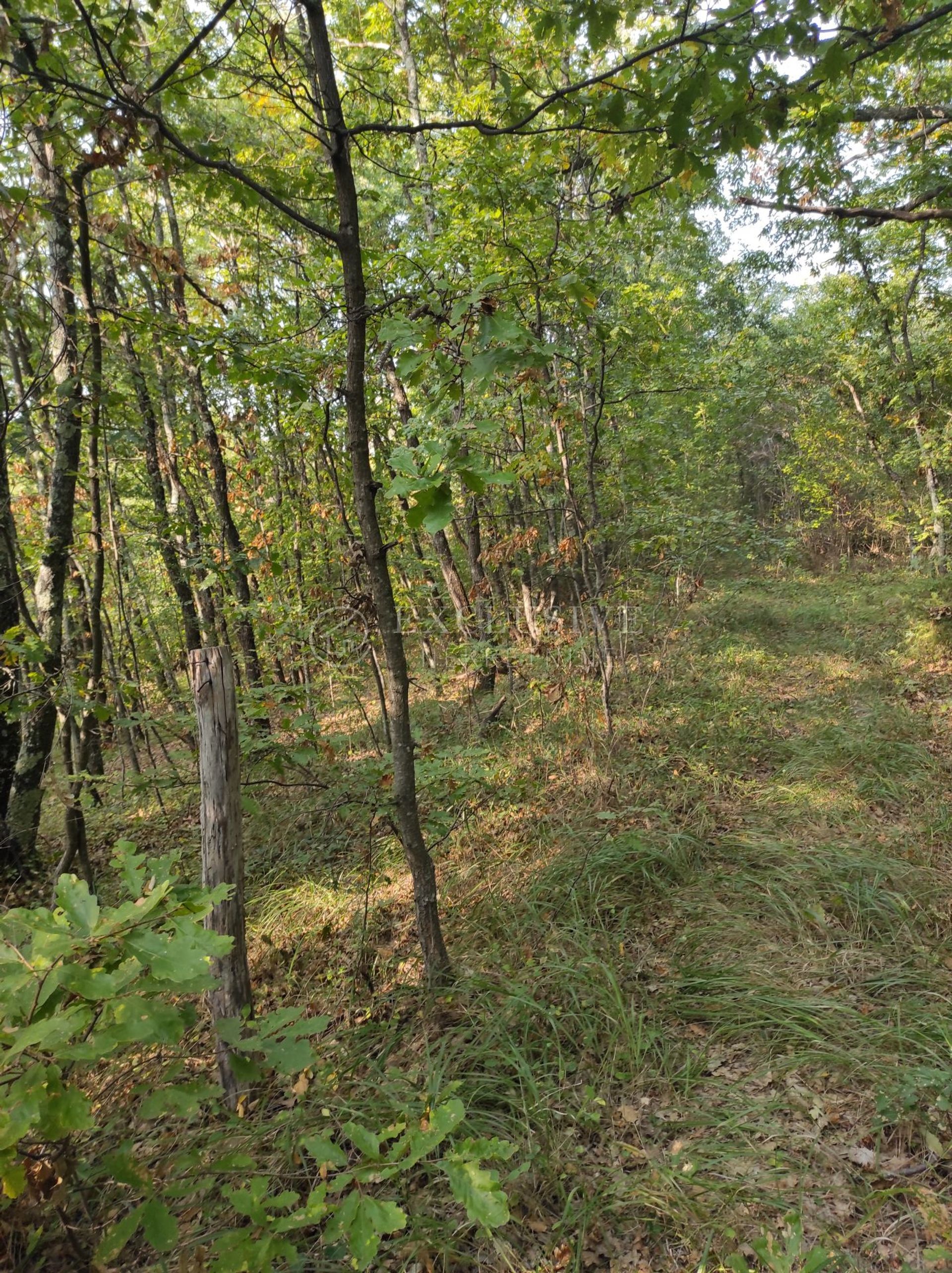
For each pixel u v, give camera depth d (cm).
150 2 219
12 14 217
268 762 361
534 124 529
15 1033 115
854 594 1122
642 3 221
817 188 297
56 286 419
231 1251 118
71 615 623
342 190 242
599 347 535
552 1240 192
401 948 342
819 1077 240
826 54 201
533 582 790
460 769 389
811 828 414
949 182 457
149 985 124
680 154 230
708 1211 194
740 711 614
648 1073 246
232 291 616
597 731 552
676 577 684
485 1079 244
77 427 473
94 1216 183
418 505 171
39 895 455
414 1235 188
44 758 505
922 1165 204
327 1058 267
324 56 229
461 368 200
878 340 1148
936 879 348
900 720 562
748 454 1688
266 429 792
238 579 688
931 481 1072
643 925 336
